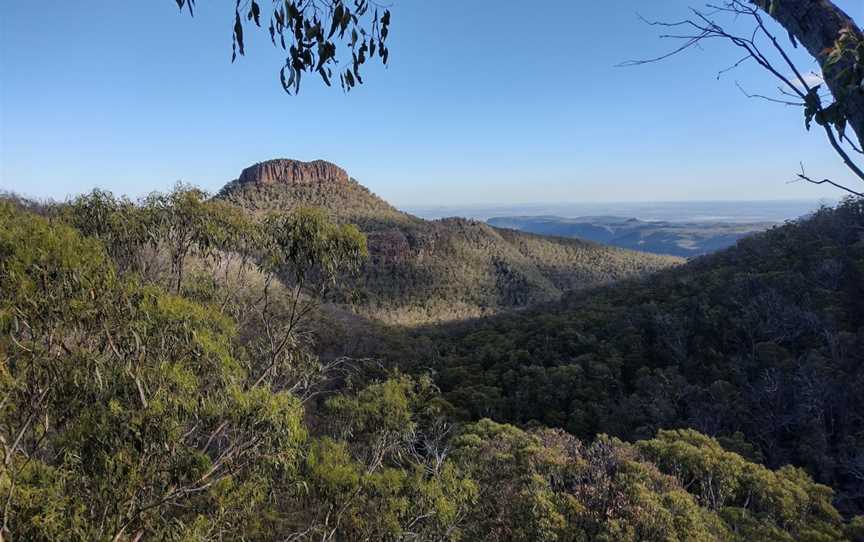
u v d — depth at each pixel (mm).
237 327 5102
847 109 1358
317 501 5480
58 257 3074
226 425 4047
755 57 1649
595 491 11133
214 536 3879
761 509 13117
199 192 5840
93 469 3164
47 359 3064
